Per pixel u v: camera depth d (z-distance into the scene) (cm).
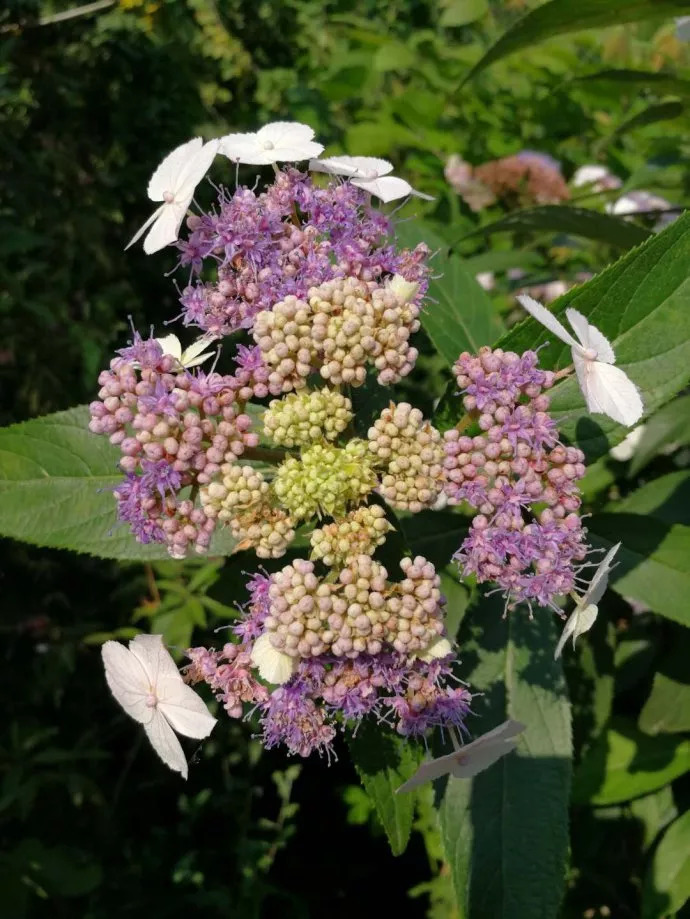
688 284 24
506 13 59
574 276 50
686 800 36
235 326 23
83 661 55
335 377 22
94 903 49
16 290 53
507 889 25
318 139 55
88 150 62
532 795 26
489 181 49
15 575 53
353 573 21
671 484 35
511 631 28
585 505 37
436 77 50
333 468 21
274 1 67
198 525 22
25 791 46
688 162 42
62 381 56
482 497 21
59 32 63
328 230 23
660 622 38
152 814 55
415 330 23
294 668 21
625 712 39
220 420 22
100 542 25
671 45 50
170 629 42
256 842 52
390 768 24
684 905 34
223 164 51
